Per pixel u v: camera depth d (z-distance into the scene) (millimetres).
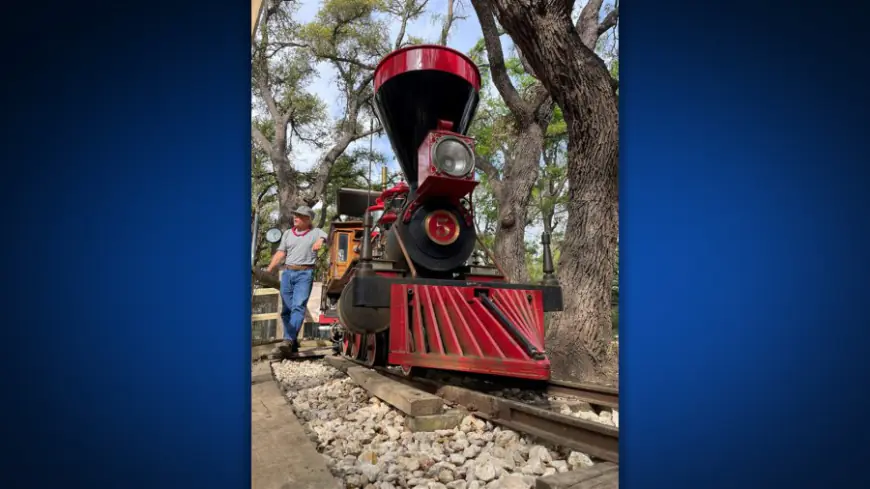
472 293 3523
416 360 3279
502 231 7113
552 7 4945
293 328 6461
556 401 3570
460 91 3990
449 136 3910
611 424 3080
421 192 4062
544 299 3854
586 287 5160
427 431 2816
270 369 5527
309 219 6391
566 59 4984
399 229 4215
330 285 7840
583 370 5004
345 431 2865
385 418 3180
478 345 3129
